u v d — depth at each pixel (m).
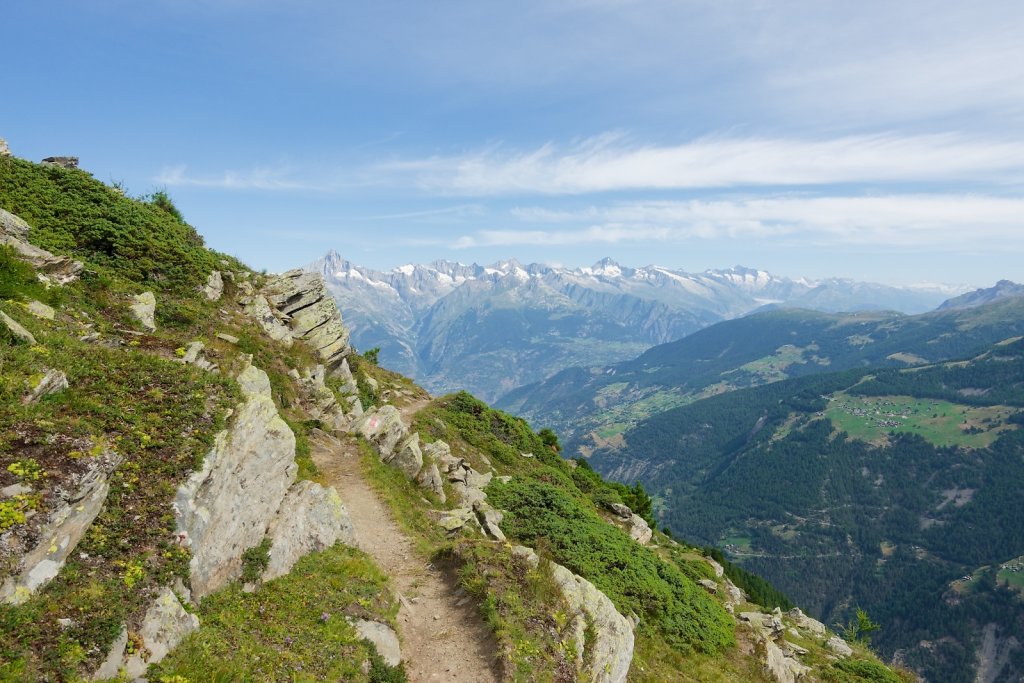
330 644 14.92
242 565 16.23
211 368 25.88
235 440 17.28
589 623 19.17
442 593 20.23
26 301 20.59
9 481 11.34
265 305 40.41
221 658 12.66
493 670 15.87
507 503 37.41
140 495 13.84
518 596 18.81
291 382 35.50
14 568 10.49
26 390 13.84
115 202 35.88
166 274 34.12
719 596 45.41
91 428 14.21
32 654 10.02
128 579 12.18
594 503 53.91
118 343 22.86
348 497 26.69
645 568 34.75
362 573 19.28
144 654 11.49
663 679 23.73
